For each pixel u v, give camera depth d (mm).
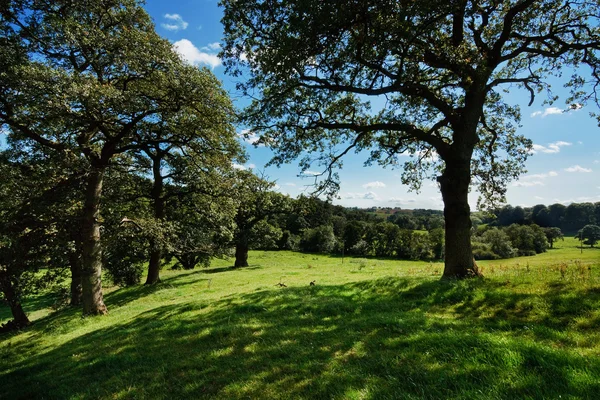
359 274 18812
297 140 12875
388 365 4414
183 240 22844
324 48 9547
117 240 18828
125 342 7844
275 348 5871
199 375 5207
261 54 10242
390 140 14203
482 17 10680
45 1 13055
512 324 5820
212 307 10805
